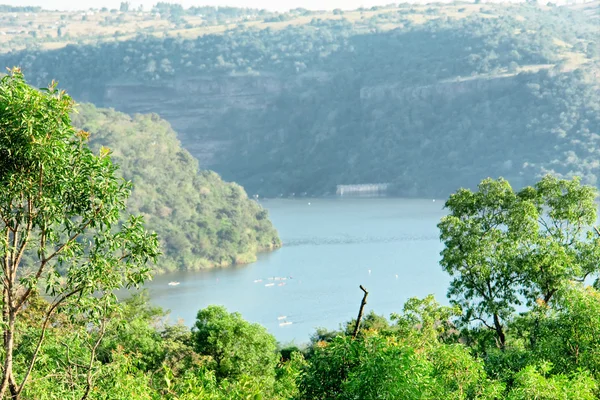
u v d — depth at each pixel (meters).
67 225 20.86
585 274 48.06
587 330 29.95
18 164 20.06
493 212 49.62
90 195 20.80
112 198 20.94
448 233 48.50
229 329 54.72
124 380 26.11
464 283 48.75
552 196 49.91
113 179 21.02
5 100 19.64
